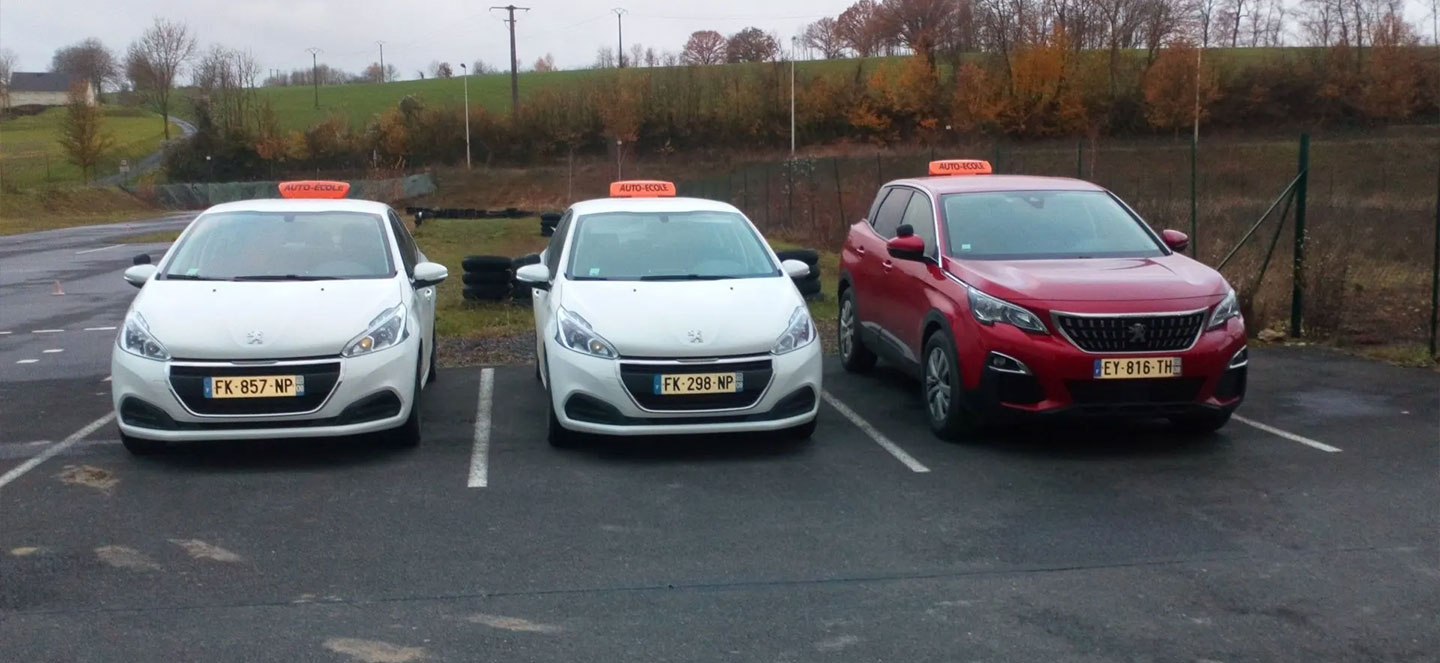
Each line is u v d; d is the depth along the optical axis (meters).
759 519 5.94
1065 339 6.87
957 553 5.42
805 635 4.49
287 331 6.83
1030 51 53.72
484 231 31.44
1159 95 50.94
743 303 7.33
